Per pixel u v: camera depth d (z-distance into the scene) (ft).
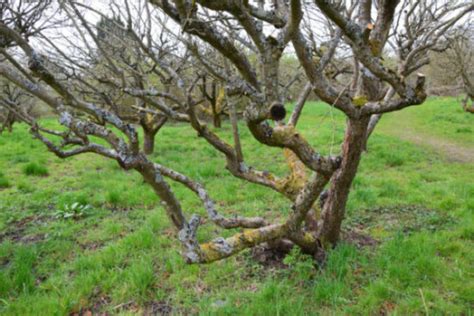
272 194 17.63
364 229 13.52
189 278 10.41
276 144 7.67
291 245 11.13
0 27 5.13
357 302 9.10
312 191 8.87
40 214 16.05
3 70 5.28
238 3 5.34
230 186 18.72
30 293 10.00
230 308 8.80
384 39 8.37
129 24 8.89
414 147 30.53
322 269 10.34
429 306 8.83
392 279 9.80
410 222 13.97
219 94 29.60
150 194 17.62
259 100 6.20
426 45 12.53
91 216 15.57
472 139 35.24
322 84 7.74
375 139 33.68
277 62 6.09
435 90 34.86
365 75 9.46
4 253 12.25
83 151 7.04
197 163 24.23
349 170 10.30
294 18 5.82
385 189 17.78
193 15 5.46
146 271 10.27
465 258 10.96
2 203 17.42
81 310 9.38
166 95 9.00
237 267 10.89
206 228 13.78
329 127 40.68
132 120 22.18
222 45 5.96
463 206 15.24
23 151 28.81
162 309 9.34
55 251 12.48
